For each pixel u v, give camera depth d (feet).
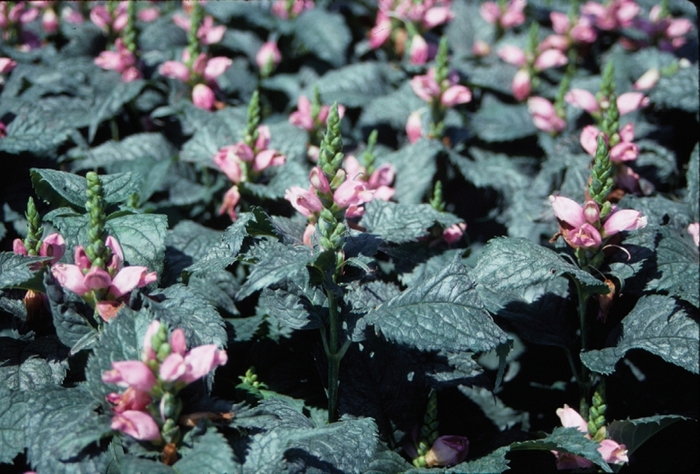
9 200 3.13
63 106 3.58
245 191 3.10
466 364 2.78
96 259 2.48
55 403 2.41
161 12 4.67
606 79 3.33
